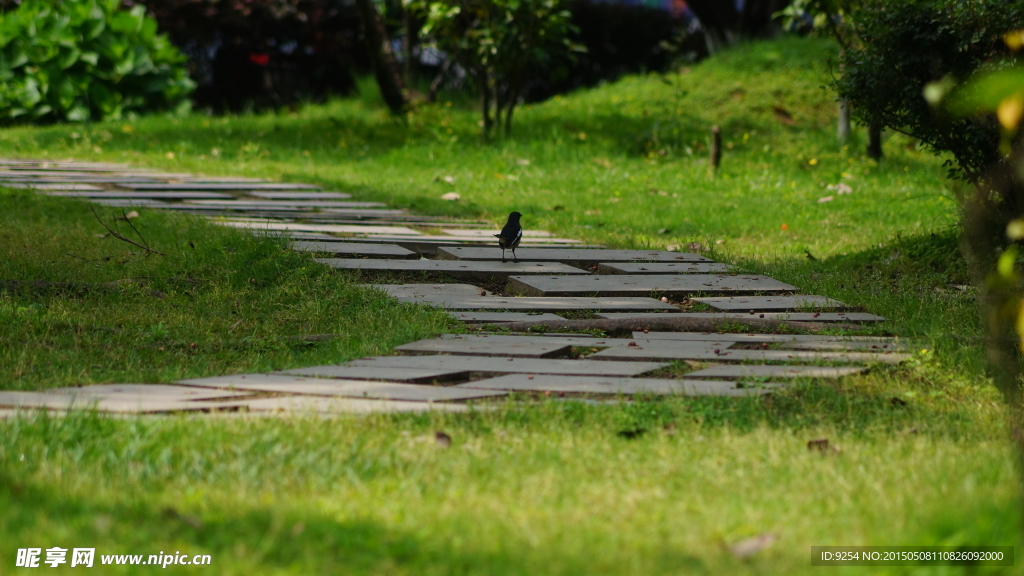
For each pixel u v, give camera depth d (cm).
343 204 2209
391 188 2500
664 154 3191
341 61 4538
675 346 1070
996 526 511
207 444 676
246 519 545
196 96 4541
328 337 1112
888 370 972
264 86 4644
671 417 798
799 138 3272
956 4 1328
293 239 1585
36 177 2345
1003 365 805
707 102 3600
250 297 1288
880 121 1510
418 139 3303
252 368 988
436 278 1454
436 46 3303
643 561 502
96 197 2075
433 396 848
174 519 538
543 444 718
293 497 593
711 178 2794
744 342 1093
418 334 1112
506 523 554
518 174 2836
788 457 697
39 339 1059
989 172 1217
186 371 973
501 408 808
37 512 536
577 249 1714
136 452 650
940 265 1509
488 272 1469
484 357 1020
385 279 1420
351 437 713
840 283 1442
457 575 489
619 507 587
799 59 3756
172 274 1365
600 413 796
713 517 571
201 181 2464
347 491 604
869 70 1448
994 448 726
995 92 339
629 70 4853
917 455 706
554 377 930
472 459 673
